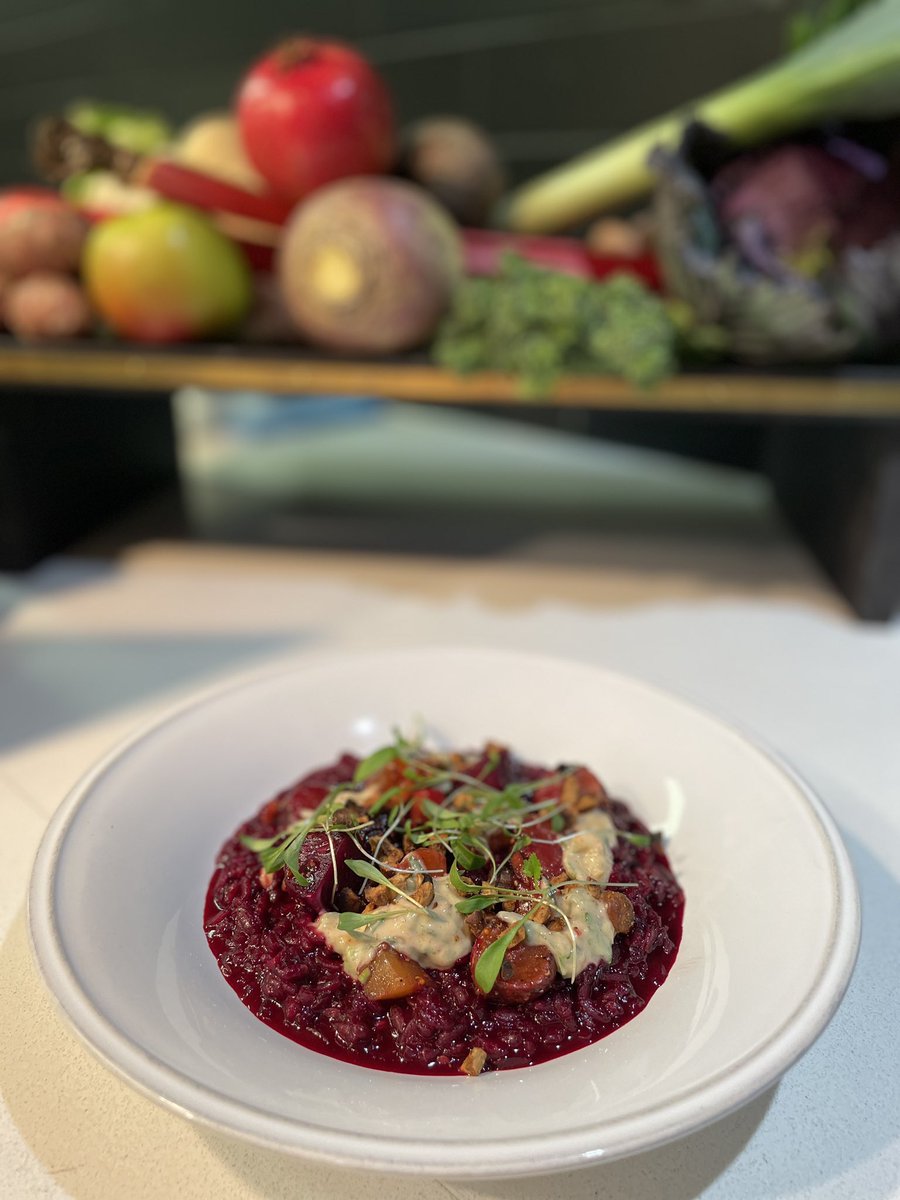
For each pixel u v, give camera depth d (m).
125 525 0.66
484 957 0.23
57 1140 0.22
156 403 0.71
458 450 0.87
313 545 0.62
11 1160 0.21
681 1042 0.21
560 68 0.80
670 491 0.75
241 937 0.26
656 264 0.53
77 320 0.53
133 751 0.29
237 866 0.28
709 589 0.56
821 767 0.38
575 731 0.35
